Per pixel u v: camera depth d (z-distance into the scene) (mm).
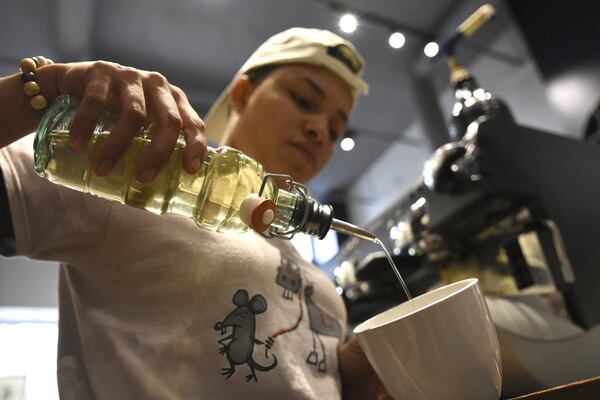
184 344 569
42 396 2584
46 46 2822
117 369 555
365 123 4355
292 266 731
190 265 607
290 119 891
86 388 582
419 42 3400
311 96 937
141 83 450
